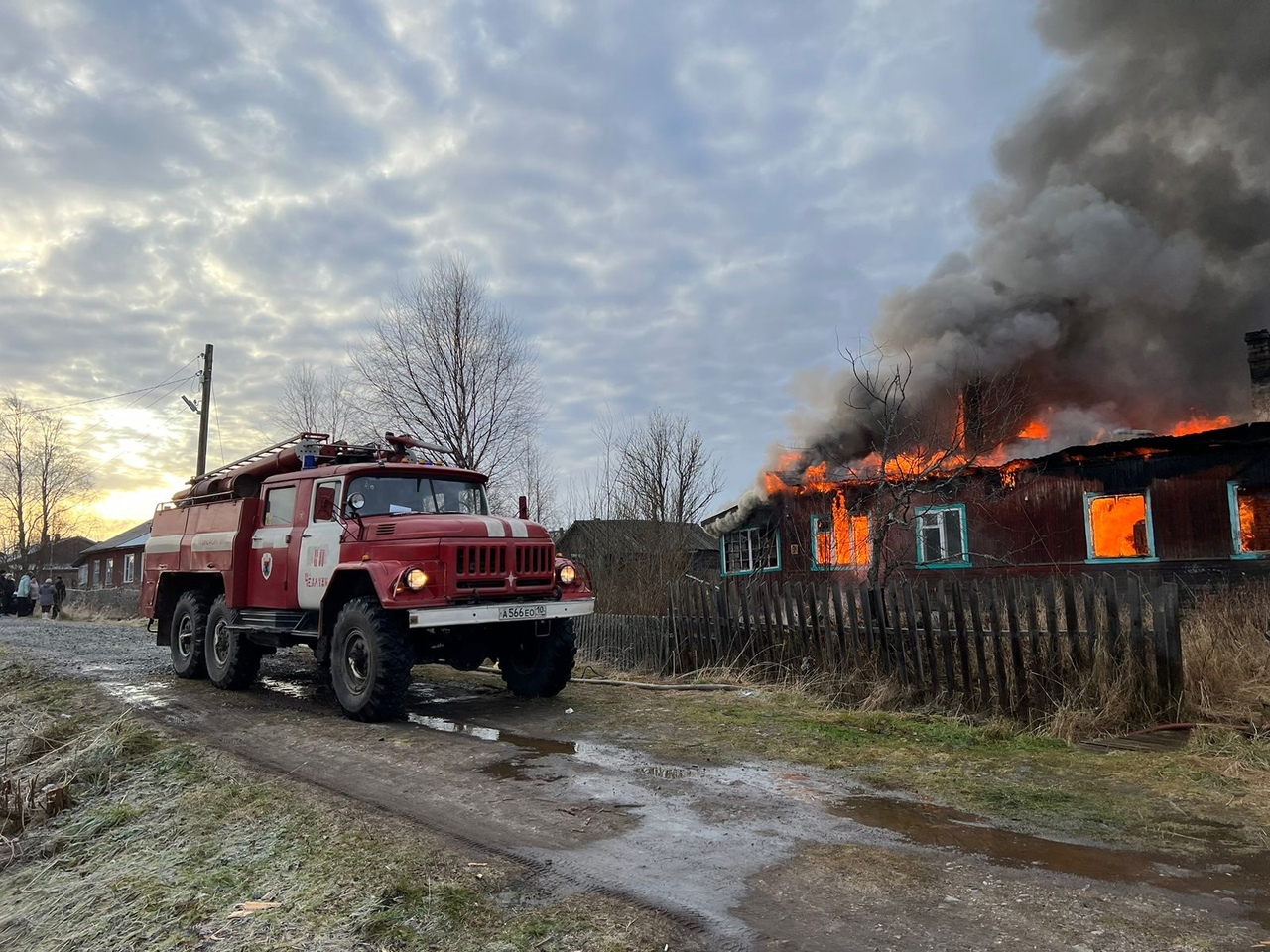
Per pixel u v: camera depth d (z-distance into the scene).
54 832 4.65
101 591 28.44
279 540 8.46
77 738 6.57
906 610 7.23
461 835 4.02
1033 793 4.63
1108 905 3.13
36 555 51.56
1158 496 13.72
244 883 3.56
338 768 5.47
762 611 8.77
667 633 9.85
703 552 21.11
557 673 8.10
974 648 6.80
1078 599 6.72
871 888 3.32
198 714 7.57
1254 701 6.30
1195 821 4.14
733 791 4.78
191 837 4.21
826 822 4.20
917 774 5.09
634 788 4.86
